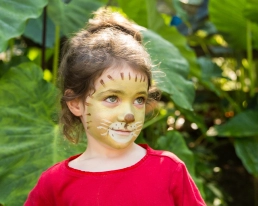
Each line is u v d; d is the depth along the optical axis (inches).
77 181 48.6
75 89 49.1
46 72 113.9
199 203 49.5
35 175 68.3
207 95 143.3
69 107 50.9
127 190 47.6
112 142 47.2
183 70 82.2
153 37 83.7
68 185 48.9
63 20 86.7
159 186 48.1
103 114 47.0
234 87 147.3
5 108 72.8
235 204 131.0
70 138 54.3
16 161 68.5
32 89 75.9
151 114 61.9
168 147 89.4
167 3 111.9
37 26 111.3
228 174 140.4
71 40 55.2
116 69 46.8
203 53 143.9
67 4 90.8
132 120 46.8
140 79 47.3
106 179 47.9
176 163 49.8
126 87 46.7
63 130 54.3
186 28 143.5
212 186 112.5
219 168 131.2
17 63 84.7
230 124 109.3
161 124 112.4
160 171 48.8
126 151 49.8
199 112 150.0
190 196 49.3
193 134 142.6
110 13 57.7
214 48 138.3
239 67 135.7
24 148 69.8
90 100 47.7
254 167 104.0
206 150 127.0
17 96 74.5
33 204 51.0
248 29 116.1
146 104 55.4
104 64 46.8
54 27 112.6
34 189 51.8
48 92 76.5
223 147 148.0
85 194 47.7
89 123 48.3
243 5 106.3
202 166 112.0
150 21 102.0
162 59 80.7
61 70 53.9
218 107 147.4
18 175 67.7
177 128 132.9
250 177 139.4
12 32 69.0
